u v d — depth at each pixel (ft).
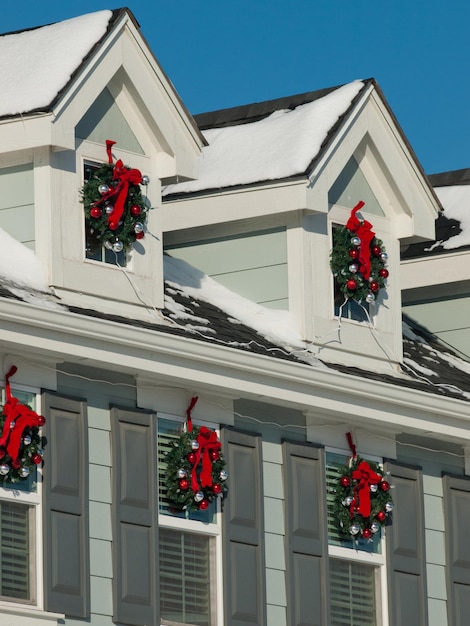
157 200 115.14
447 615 123.85
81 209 110.93
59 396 106.93
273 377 113.09
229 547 112.98
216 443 112.78
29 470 104.68
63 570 105.50
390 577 120.67
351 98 122.42
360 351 122.72
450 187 139.54
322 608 116.67
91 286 110.42
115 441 108.88
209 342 110.11
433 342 134.10
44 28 114.11
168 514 111.34
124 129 114.21
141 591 108.58
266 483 115.85
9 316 101.14
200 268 123.24
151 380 110.52
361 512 119.34
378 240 124.47
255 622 113.29
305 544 116.67
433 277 133.90
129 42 113.19
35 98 108.78
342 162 121.19
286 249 120.88
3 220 110.42
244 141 123.85
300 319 120.06
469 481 126.41
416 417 120.67
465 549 125.29
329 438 119.44
